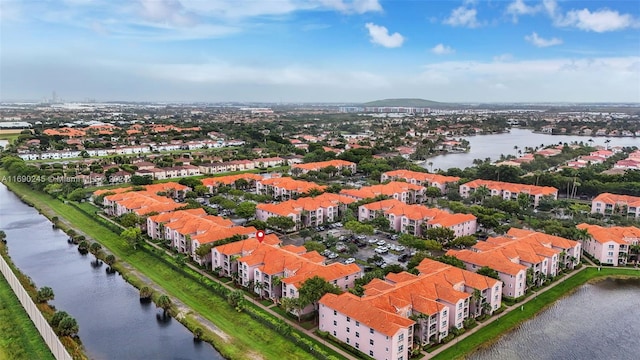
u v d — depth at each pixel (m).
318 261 160.12
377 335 113.62
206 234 184.50
